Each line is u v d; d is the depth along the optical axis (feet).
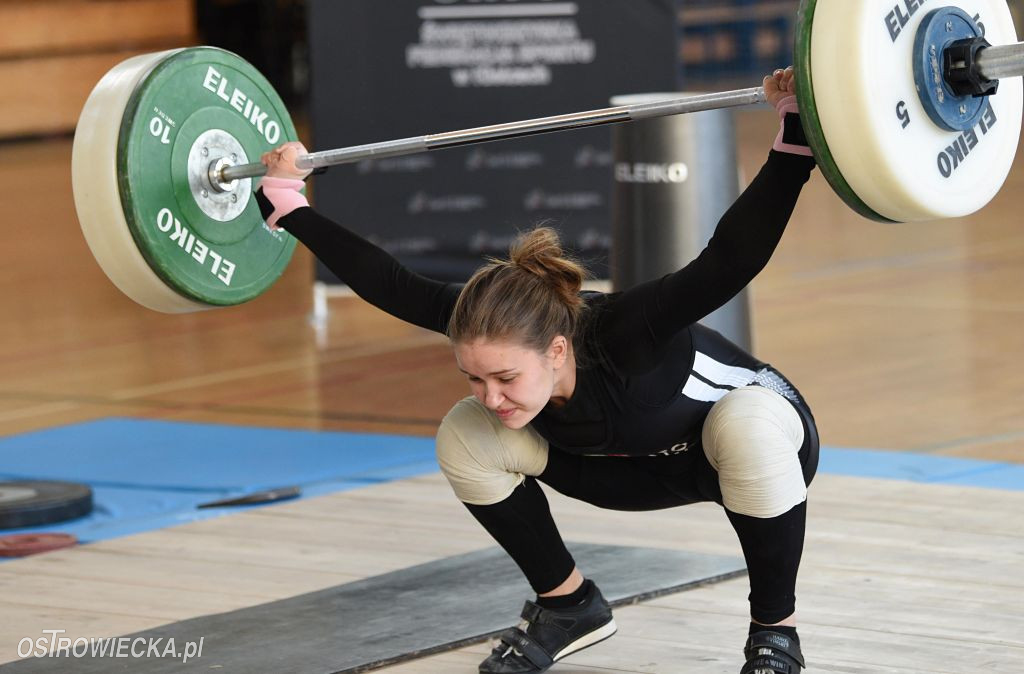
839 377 43.37
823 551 27.96
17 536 30.37
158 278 24.52
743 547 20.71
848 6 18.98
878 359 45.60
